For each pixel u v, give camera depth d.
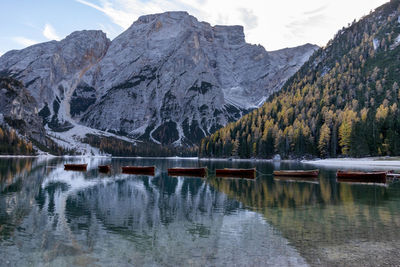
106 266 17.88
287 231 24.59
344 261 18.28
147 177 74.75
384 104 149.38
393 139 125.75
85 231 24.81
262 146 177.62
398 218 29.06
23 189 49.12
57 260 18.69
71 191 48.12
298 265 17.78
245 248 20.66
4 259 18.78
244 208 34.41
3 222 27.48
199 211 32.75
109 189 51.06
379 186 54.38
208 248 20.72
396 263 17.92
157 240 22.47
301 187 53.62
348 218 29.09
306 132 158.25
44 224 26.94
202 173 79.56
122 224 27.16
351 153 134.62
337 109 170.00
